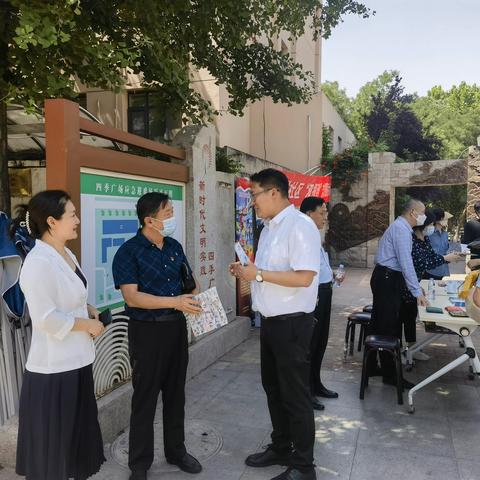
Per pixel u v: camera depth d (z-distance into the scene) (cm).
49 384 199
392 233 388
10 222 261
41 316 190
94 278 312
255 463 273
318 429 321
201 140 456
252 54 558
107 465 275
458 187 2231
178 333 257
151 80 479
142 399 250
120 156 328
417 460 280
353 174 1296
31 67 365
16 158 560
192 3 444
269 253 253
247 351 505
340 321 671
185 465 266
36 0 301
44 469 200
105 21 417
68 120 268
